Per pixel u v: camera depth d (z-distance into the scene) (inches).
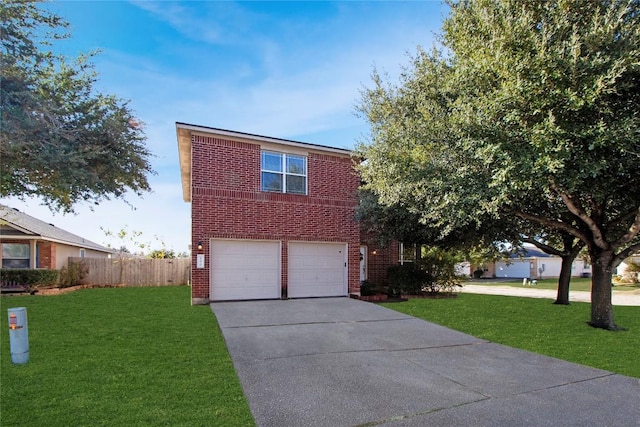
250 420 157.3
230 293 494.3
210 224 482.3
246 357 249.6
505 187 269.4
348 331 338.3
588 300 639.8
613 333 344.8
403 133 373.7
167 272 840.3
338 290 559.8
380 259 686.5
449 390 199.3
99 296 564.7
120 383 192.9
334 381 209.2
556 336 332.2
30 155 313.3
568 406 179.6
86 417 153.9
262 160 519.8
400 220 531.5
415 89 394.3
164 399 174.6
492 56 266.1
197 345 270.4
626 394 196.4
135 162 395.2
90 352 247.8
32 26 328.5
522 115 259.4
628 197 325.4
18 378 198.2
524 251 651.5
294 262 535.5
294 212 533.0
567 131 248.4
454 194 305.6
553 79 243.6
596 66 237.0
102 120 360.5
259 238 508.7
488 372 231.8
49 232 795.4
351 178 576.7
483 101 269.6
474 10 296.4
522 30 253.0
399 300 558.9
